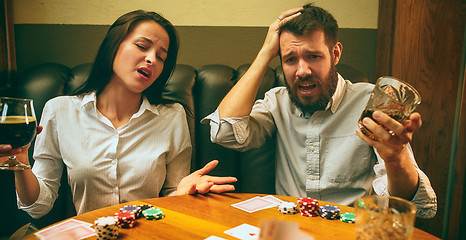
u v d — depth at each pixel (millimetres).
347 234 878
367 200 671
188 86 2037
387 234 606
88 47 2318
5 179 1818
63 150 1513
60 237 841
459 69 2146
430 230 2270
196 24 2324
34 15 2275
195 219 968
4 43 2166
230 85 2055
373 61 2320
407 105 895
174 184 1673
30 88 1930
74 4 2283
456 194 2127
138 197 1559
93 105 1534
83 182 1504
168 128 1649
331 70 1480
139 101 1634
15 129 1010
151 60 1453
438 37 2143
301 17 1429
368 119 937
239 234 862
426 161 2266
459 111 2098
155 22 1507
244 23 2320
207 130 2027
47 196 1426
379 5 2260
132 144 1551
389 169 1095
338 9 2293
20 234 1354
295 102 1545
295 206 1034
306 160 1611
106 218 857
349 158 1549
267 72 2070
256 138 1720
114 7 2299
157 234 862
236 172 2043
